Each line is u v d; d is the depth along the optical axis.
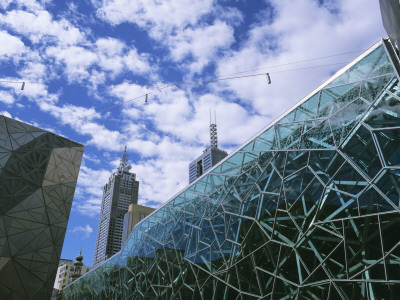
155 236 46.06
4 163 35.50
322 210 23.36
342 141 23.39
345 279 20.48
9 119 38.53
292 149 27.69
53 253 36.12
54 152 41.12
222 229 33.44
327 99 25.94
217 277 31.98
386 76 21.75
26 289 32.75
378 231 19.56
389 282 18.27
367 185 20.70
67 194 40.41
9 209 34.12
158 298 40.59
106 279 55.78
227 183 35.00
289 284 24.52
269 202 28.61
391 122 20.45
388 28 13.46
